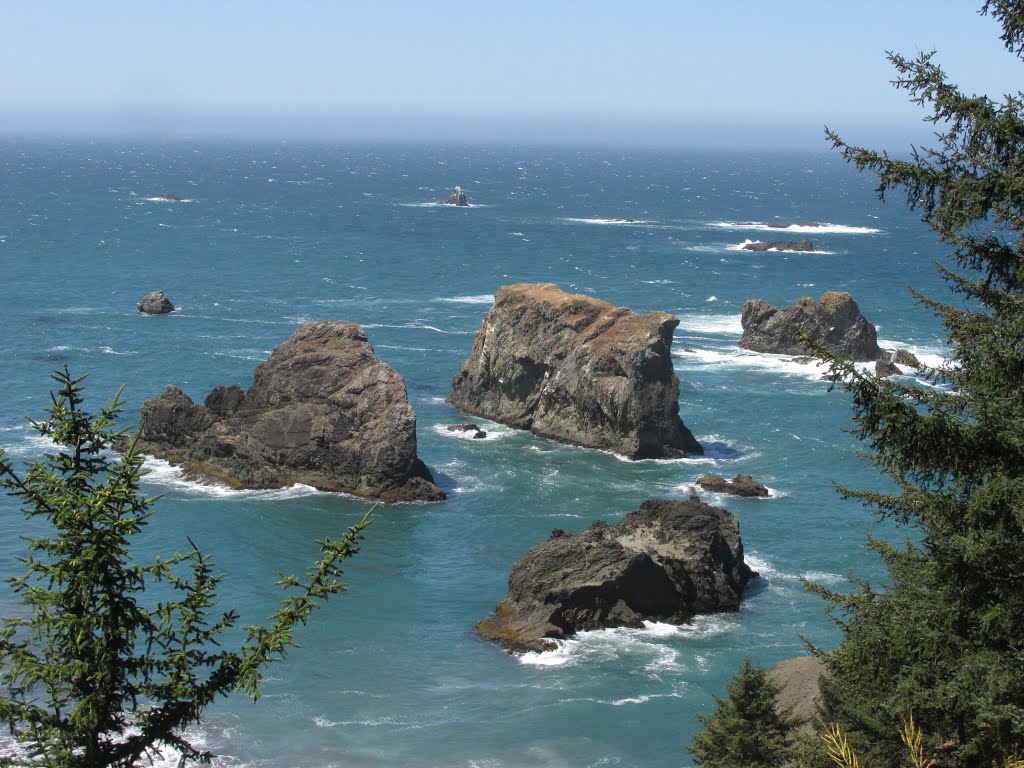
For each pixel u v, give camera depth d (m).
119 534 16.84
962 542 20.38
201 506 83.44
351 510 84.12
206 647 58.84
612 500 88.56
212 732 52.09
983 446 18.81
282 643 17.80
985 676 21.19
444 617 66.56
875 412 19.08
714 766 39.97
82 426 17.45
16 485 16.81
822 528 82.25
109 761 16.80
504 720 54.66
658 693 57.78
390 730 53.25
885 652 23.92
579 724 54.34
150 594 65.25
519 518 84.06
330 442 88.69
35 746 16.70
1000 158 20.17
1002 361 20.28
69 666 16.28
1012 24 19.59
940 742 23.84
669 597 66.94
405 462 87.44
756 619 67.12
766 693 40.62
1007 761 19.38
